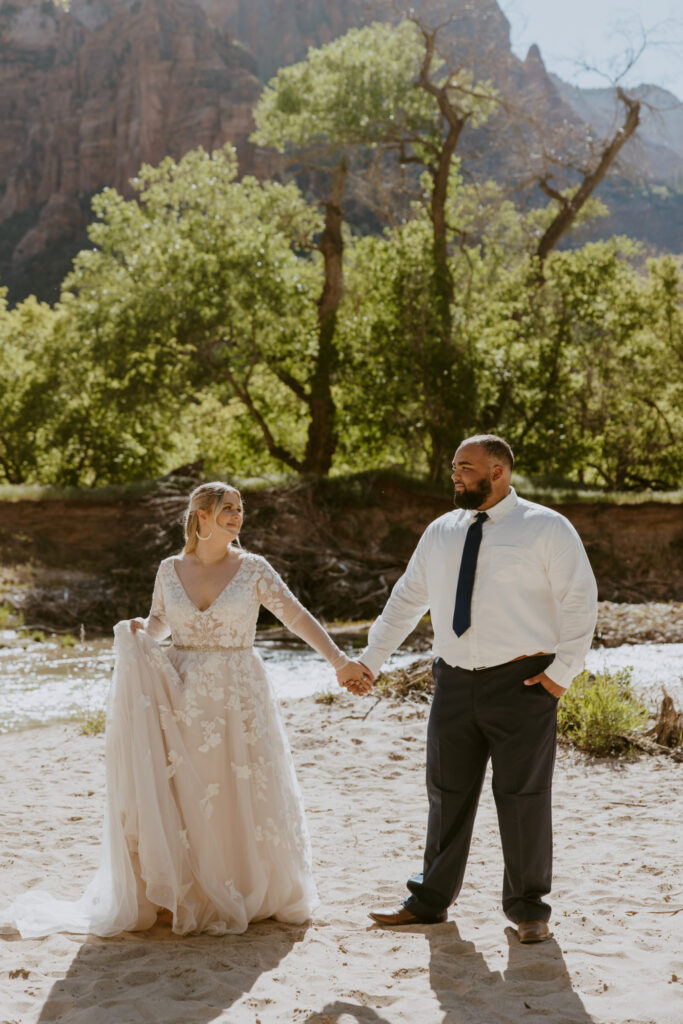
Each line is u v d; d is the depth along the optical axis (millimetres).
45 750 7910
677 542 25500
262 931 3895
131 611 19312
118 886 3811
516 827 3639
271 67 149500
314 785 6547
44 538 23688
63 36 142000
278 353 31344
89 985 3305
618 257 39094
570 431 33031
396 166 33469
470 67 32531
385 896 4332
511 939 3732
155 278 29891
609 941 3686
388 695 9258
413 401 28422
